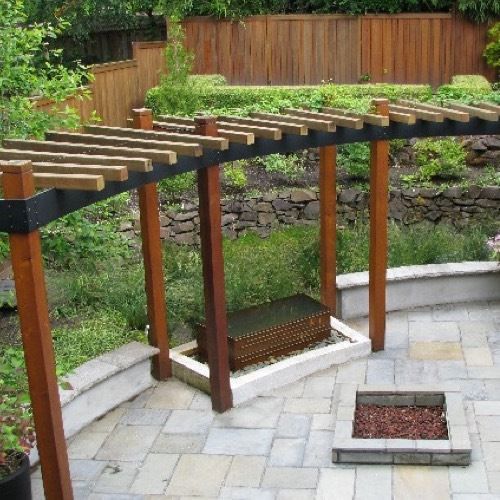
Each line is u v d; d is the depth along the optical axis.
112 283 7.43
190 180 10.06
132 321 6.96
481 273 7.86
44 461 4.27
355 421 5.57
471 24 13.46
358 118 6.08
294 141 5.93
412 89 12.11
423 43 13.55
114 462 5.41
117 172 4.01
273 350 6.64
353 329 7.34
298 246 8.91
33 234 3.91
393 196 10.47
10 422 4.36
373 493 4.89
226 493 5.01
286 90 12.13
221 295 5.77
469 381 6.29
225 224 10.08
